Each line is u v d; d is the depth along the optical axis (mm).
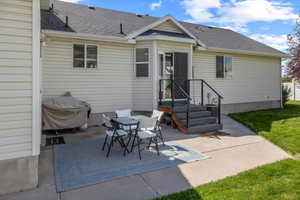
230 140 5613
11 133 2809
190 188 3004
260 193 2834
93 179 3262
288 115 9602
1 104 2721
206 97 9883
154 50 7969
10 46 2746
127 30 8367
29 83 2887
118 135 4469
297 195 2783
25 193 2838
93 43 7551
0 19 2684
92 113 7621
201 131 6504
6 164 2811
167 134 6215
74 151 4641
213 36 11641
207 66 9945
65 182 3152
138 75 8297
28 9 2836
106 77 7828
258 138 5844
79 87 7410
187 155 4398
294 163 3957
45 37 6582
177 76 8641
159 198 2719
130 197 2764
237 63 10891
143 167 3758
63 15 8391
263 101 11992
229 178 3318
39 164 3863
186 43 8664
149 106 8141
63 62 7137
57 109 6086
